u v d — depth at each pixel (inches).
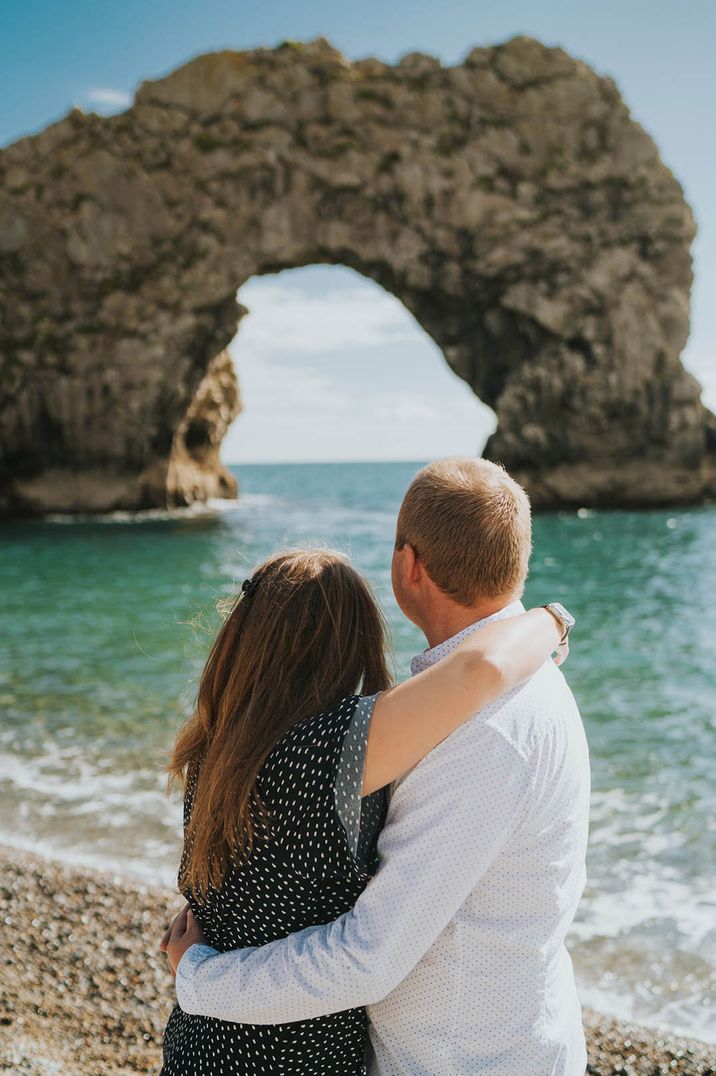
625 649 432.5
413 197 1375.5
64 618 511.2
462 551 49.8
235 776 47.9
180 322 1369.3
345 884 46.2
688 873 177.9
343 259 1421.0
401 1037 47.8
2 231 1364.4
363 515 1440.7
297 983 44.4
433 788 44.5
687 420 1427.2
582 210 1409.9
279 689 50.9
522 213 1385.3
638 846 193.0
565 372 1412.4
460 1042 46.1
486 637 47.4
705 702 324.8
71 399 1363.2
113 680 351.6
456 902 43.9
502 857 45.6
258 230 1378.0
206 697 55.4
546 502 1429.6
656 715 308.7
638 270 1417.3
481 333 1469.0
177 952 53.2
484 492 50.5
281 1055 47.7
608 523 1223.5
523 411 1428.4
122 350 1360.7
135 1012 124.0
